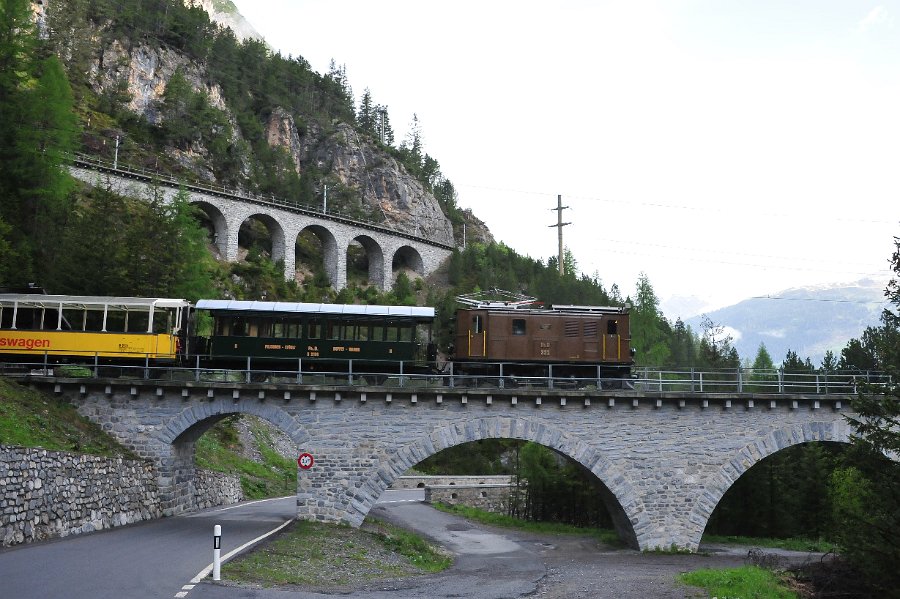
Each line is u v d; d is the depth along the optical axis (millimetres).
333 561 28219
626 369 42281
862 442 31531
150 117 128750
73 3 130125
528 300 45969
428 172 197750
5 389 33156
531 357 41812
